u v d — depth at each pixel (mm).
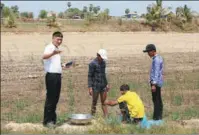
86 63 21141
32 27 42344
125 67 19625
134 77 16453
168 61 20641
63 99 13297
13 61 21734
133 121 9375
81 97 13562
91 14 45812
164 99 12602
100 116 9805
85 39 36125
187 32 20359
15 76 17500
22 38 36406
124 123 9383
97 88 10117
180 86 14289
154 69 9562
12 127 9062
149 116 10398
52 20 43375
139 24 43344
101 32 42438
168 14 35844
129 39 36188
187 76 15836
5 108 11797
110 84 14508
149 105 11984
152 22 41719
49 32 41406
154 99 9766
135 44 31656
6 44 31172
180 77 15922
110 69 18984
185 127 9164
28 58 22938
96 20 45500
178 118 10086
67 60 21797
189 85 14359
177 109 11234
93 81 10164
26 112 11305
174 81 15125
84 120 9297
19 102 12562
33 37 37469
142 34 39906
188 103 12125
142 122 9188
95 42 33500
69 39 35906
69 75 17578
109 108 11250
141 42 33094
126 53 25875
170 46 28250
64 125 9312
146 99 12562
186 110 10984
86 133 8562
